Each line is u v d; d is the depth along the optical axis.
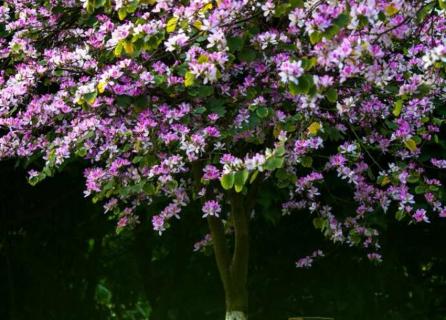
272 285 5.00
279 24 3.01
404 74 3.15
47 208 5.11
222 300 5.18
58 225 5.31
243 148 3.39
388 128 3.60
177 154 3.04
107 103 2.95
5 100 3.23
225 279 3.62
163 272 5.31
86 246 5.55
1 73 3.59
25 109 3.60
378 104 3.22
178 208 3.34
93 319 5.62
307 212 4.70
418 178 3.40
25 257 5.25
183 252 5.18
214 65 2.51
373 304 4.83
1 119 3.21
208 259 5.17
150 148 2.95
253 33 2.78
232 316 3.58
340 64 2.31
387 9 2.38
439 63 2.42
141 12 3.40
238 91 3.06
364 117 3.28
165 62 3.28
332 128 3.21
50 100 3.33
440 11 3.15
